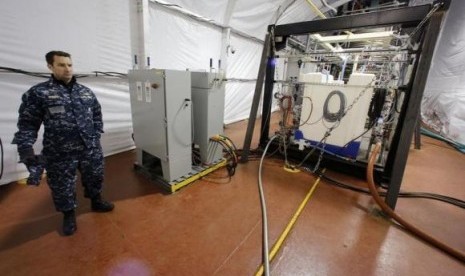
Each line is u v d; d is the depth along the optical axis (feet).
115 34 9.86
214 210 6.87
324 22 9.11
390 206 7.15
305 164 10.79
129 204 6.98
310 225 6.44
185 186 8.29
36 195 7.19
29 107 4.65
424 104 24.81
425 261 5.32
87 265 4.70
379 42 12.94
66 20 8.23
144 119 8.15
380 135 9.51
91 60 9.25
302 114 10.53
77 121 5.14
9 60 7.18
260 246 5.45
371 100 8.95
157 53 11.93
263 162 11.02
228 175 9.38
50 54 4.68
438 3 6.31
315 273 4.80
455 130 16.84
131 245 5.31
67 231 5.48
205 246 5.39
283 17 20.43
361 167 9.39
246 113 22.94
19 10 7.09
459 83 18.84
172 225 6.08
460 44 19.98
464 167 11.85
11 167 7.75
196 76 8.71
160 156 7.91
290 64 18.74
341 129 9.73
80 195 7.29
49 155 4.97
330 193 8.31
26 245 5.13
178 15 12.60
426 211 7.47
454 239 6.18
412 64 8.25
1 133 7.41
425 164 12.07
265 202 7.47
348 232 6.20
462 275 4.98
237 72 19.77
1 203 6.70
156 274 4.57
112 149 10.84
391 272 4.95
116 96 10.49
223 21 15.83
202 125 9.11
